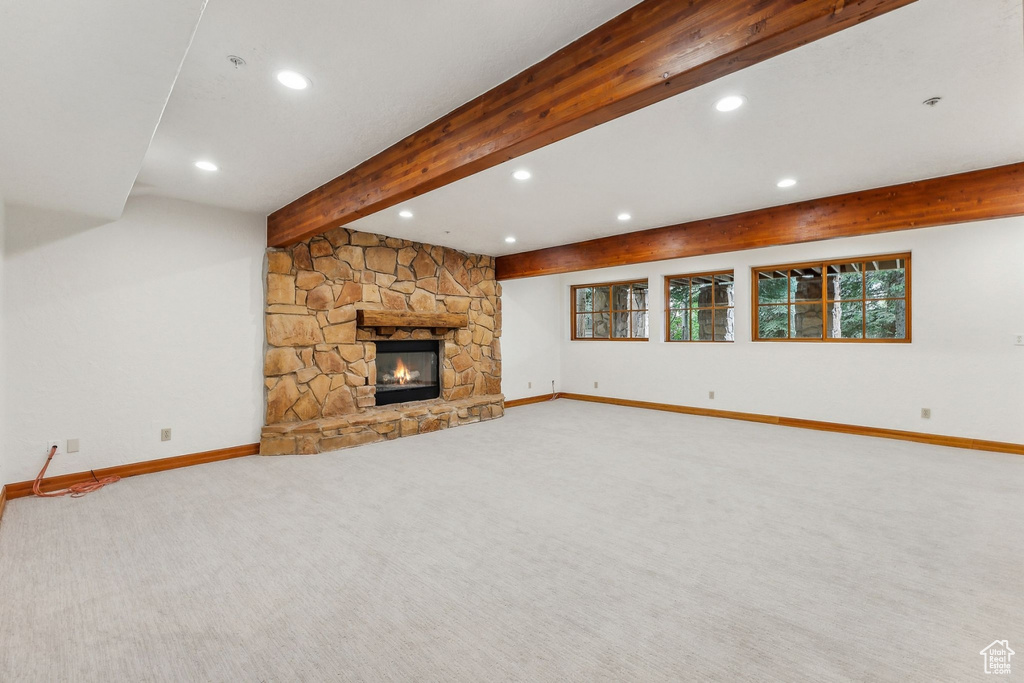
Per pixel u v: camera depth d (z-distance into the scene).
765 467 3.85
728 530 2.63
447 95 2.22
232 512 2.92
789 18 1.32
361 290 5.01
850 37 1.76
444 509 2.96
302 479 3.57
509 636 1.74
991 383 4.33
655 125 2.50
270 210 4.25
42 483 3.28
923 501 3.05
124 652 1.65
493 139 2.16
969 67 1.97
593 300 7.85
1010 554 2.32
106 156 2.29
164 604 1.94
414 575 2.17
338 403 4.82
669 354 6.69
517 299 7.31
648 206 4.07
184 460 3.92
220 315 4.13
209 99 2.22
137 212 3.70
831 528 2.65
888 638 1.70
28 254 3.24
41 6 1.19
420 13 1.64
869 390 5.01
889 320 5.52
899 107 2.33
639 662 1.59
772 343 5.71
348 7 1.59
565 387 8.06
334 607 1.92
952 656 1.60
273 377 4.38
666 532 2.61
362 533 2.62
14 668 1.56
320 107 2.31
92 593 2.02
